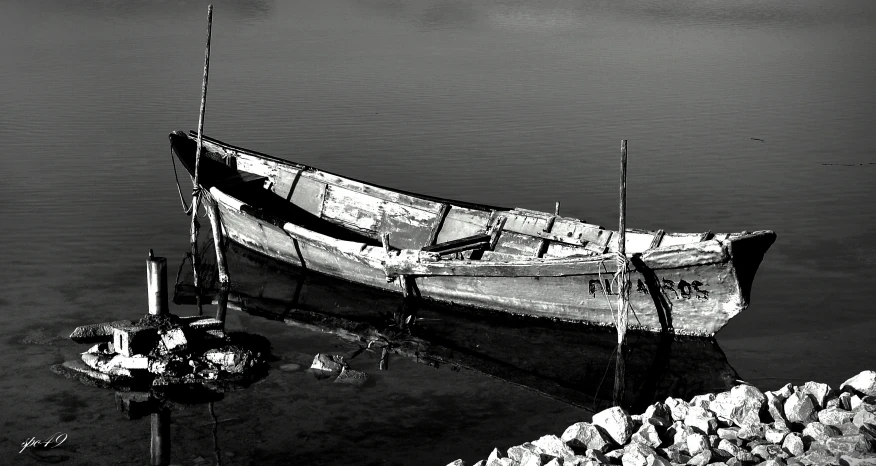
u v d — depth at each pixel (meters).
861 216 20.88
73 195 22.12
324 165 24.84
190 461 11.21
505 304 16.42
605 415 10.81
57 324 15.25
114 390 13.13
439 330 16.09
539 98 33.59
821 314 15.89
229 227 20.06
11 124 28.23
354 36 48.38
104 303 16.20
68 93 32.72
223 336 14.56
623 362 14.52
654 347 15.23
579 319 15.94
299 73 37.56
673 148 26.84
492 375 14.09
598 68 39.78
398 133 28.33
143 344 13.80
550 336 15.84
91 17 52.09
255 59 40.50
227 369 13.82
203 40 45.44
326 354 14.70
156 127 28.39
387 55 42.41
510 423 12.38
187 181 23.56
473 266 16.08
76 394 12.97
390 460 11.30
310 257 18.61
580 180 23.91
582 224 16.84
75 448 11.52
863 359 14.15
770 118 30.55
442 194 22.67
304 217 20.66
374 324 16.30
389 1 64.50
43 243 19.09
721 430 10.63
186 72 37.06
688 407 11.41
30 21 50.06
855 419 10.42
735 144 27.28
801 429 10.79
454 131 28.67
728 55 43.44
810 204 21.77
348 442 11.74
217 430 12.04
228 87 34.50
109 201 21.84
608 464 9.90
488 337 15.79
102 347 14.19
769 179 23.78
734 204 21.83
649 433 10.53
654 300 15.20
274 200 21.09
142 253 18.94
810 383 11.53
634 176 24.19
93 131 27.73
